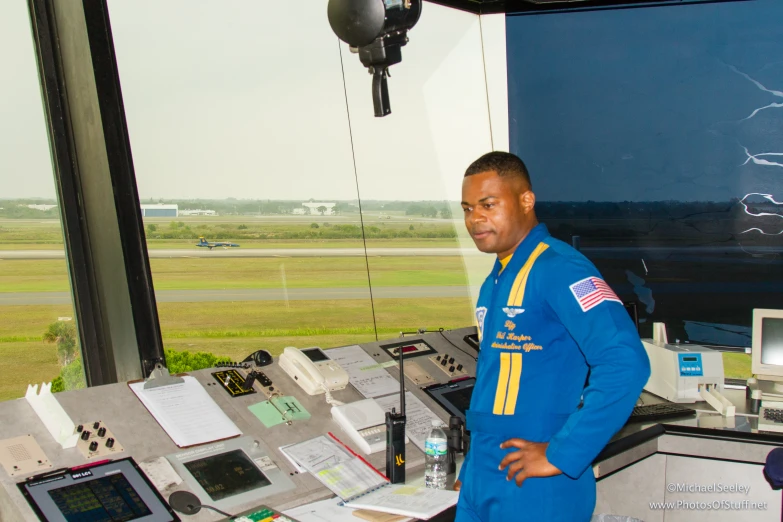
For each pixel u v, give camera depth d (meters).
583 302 1.69
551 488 1.76
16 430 1.97
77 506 1.84
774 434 2.81
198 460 2.13
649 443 2.92
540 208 4.58
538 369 1.80
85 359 2.75
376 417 2.59
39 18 2.62
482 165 1.86
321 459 2.32
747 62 4.35
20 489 1.83
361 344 3.06
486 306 1.95
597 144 4.55
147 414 2.22
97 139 2.66
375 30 2.52
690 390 3.26
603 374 1.63
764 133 4.35
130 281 2.69
